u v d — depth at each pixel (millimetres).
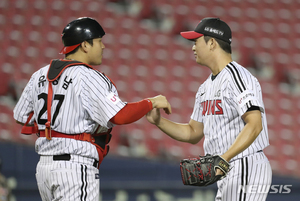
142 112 8500
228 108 8414
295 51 30734
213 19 8977
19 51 27766
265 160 8594
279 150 24953
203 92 9273
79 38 8477
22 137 21406
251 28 31984
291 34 31859
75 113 8102
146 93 26859
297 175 22328
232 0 33281
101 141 8648
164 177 19969
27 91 8930
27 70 26484
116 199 19328
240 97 7984
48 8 31062
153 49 29531
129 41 29828
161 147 23234
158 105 8938
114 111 8055
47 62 27375
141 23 31125
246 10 33031
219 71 8875
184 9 32219
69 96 8102
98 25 8797
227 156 7598
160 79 27734
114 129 23578
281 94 28062
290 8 33469
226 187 8539
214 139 8734
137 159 20094
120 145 23172
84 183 8164
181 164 8188
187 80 27859
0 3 30672
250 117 7828
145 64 28531
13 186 18703
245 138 7613
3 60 26953
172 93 27047
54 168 8109
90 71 8289
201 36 8914
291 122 26500
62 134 8180
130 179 19828
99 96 8102
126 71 27953
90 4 31750
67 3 31547
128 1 31859
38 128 8469
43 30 29578
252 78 8359
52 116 8148
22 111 9000
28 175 18938
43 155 8430
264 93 28031
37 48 28203
